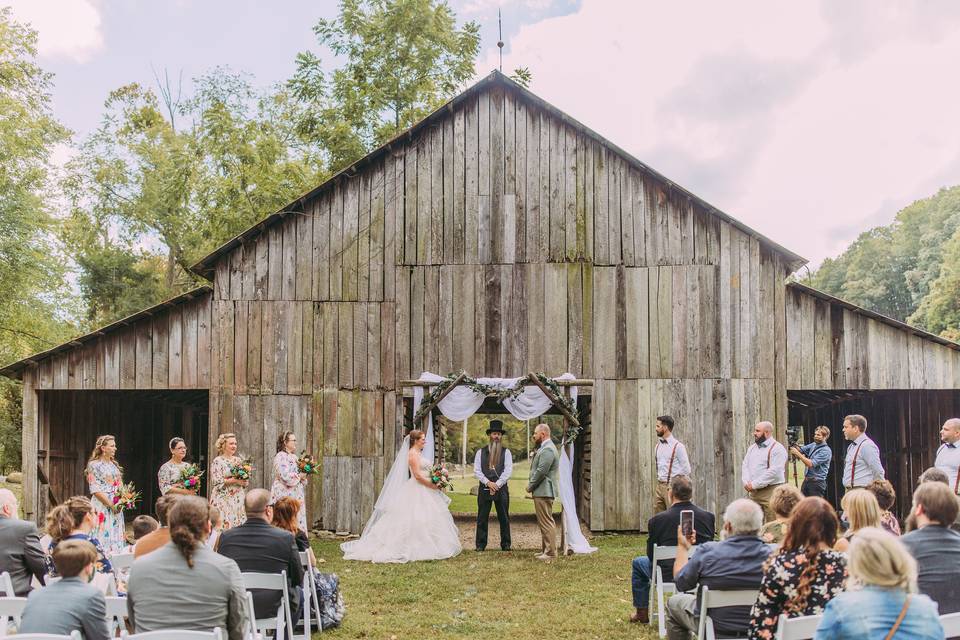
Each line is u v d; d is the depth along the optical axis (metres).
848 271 58.75
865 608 3.49
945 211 51.16
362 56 24.25
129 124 32.91
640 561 7.64
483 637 7.20
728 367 13.46
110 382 13.62
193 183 27.31
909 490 15.67
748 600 5.32
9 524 6.00
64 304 23.86
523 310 13.61
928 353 13.64
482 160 13.85
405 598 8.69
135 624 4.65
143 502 18.03
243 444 13.48
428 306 13.66
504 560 10.96
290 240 13.78
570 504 11.88
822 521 4.65
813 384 13.55
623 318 13.58
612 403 13.45
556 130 13.88
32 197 21.52
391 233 13.79
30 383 13.56
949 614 4.33
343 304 13.70
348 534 13.27
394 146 13.89
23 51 22.03
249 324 13.65
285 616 6.33
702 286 13.58
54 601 4.46
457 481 33.22
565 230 13.72
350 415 13.51
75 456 14.94
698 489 13.27
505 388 12.82
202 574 4.64
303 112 25.34
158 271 37.47
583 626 7.51
